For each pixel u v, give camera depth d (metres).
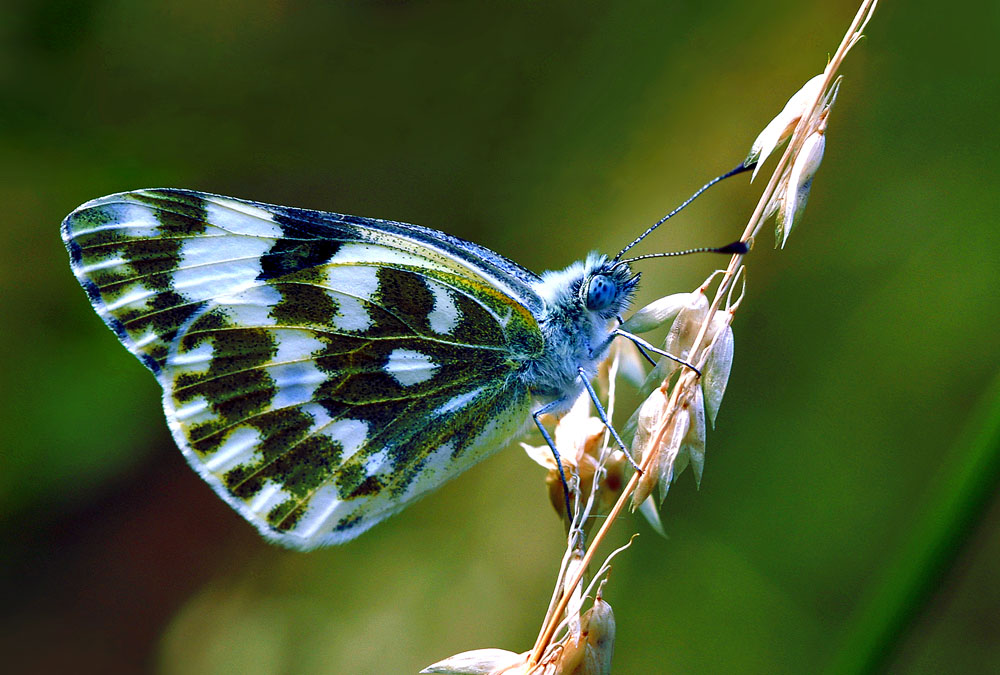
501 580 0.31
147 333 0.28
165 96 0.32
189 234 0.28
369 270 0.28
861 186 0.31
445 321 0.28
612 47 0.32
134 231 0.28
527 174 0.32
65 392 0.31
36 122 0.31
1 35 0.31
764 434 0.31
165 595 0.32
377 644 0.31
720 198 0.31
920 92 0.31
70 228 0.28
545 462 0.28
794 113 0.27
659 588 0.30
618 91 0.32
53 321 0.31
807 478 0.30
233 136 0.32
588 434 0.28
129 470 0.32
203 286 0.28
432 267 0.28
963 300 0.30
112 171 0.31
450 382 0.28
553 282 0.28
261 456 0.28
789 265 0.31
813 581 0.30
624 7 0.32
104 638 0.31
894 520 0.30
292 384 0.28
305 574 0.31
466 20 0.32
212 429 0.28
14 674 0.31
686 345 0.27
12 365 0.31
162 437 0.31
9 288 0.31
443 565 0.31
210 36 0.32
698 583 0.30
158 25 0.32
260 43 0.32
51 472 0.31
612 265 0.28
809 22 0.31
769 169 0.31
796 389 0.31
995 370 0.30
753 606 0.30
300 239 0.28
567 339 0.28
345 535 0.28
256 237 0.28
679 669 0.30
